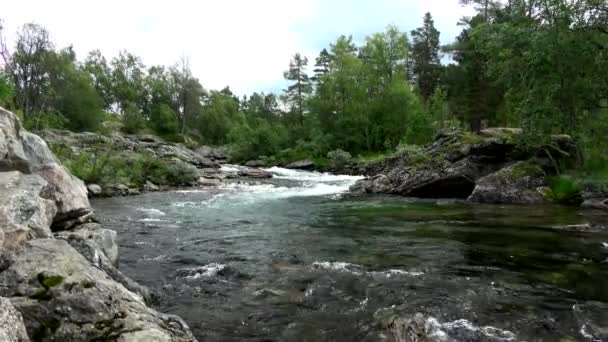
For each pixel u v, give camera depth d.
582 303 6.68
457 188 22.61
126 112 77.50
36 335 3.93
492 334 5.57
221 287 7.73
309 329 5.88
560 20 19.77
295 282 7.97
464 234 12.42
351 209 18.28
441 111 49.25
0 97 21.53
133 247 11.00
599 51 19.45
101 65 96.75
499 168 22.53
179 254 10.27
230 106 107.19
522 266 8.90
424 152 27.31
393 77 60.12
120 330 4.15
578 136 21.41
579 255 9.73
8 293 4.27
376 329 5.80
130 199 22.66
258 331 5.84
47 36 51.19
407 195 23.58
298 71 71.50
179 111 92.88
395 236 12.32
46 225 5.99
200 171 39.62
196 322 6.13
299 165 52.22
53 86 55.41
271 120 85.81
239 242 11.65
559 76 19.89
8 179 6.42
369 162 42.06
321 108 61.31
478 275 8.30
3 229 4.89
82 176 24.58
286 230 13.45
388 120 57.53
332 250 10.64
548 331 5.68
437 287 7.58
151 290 7.39
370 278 8.16
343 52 62.97
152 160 32.81
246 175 39.81
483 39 23.22
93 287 4.60
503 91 39.72
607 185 18.06
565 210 16.69
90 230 7.83
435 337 5.46
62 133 43.38
